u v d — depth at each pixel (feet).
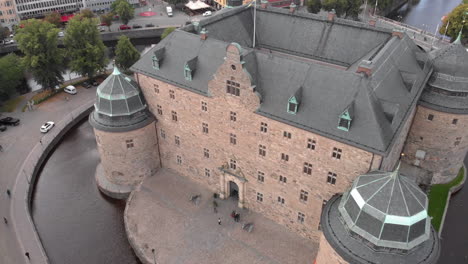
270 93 164.35
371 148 140.15
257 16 227.61
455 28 368.48
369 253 128.77
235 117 174.70
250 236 187.01
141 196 211.61
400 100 163.84
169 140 214.07
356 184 136.26
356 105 146.92
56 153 257.34
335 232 137.18
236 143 182.60
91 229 201.67
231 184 204.33
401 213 123.54
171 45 198.39
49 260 182.29
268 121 164.04
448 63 193.67
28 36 295.07
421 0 627.87
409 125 202.39
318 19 209.26
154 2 555.69
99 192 225.76
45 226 203.00
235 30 218.79
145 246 182.70
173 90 192.44
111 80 195.21
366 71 150.82
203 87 180.75
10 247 182.70
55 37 307.37
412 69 184.96
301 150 160.86
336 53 201.26
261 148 174.50
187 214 199.72
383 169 149.38
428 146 211.82
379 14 513.45
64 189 227.61
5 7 441.68
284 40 216.33
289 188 175.94
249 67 164.55
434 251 131.13
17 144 254.88
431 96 198.90
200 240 185.98
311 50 207.92
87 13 451.12
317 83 156.46
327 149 152.76
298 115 156.15
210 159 201.16
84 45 322.34
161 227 192.85
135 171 216.74
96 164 247.50
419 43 388.16
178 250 181.37
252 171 185.37
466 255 187.62
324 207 153.28
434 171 219.41
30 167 234.58
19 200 209.97
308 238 184.03
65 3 486.38
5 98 315.99
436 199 214.28
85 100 309.22
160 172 228.02
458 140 206.59
